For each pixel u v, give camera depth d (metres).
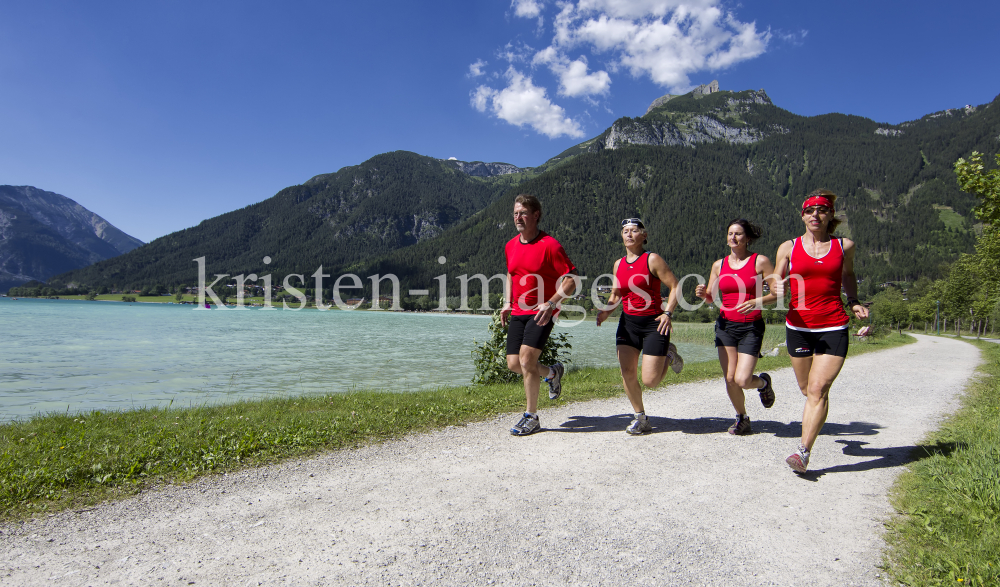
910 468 3.84
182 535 2.62
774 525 2.80
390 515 2.90
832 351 3.70
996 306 51.78
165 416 5.61
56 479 3.31
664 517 2.89
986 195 9.14
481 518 2.85
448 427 5.15
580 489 3.35
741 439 4.72
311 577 2.18
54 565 2.28
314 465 3.86
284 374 13.30
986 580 2.10
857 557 2.43
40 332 32.47
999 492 2.95
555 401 6.64
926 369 12.01
